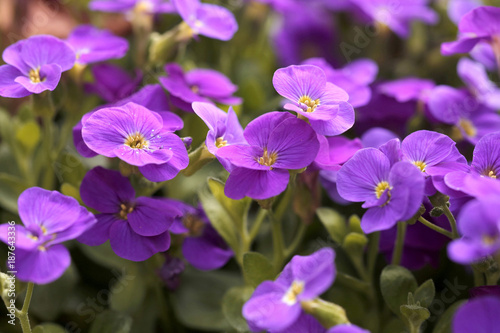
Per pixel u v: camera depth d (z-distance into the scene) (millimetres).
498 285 238
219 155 224
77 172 249
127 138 226
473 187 213
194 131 257
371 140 259
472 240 205
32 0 293
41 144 283
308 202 247
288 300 215
